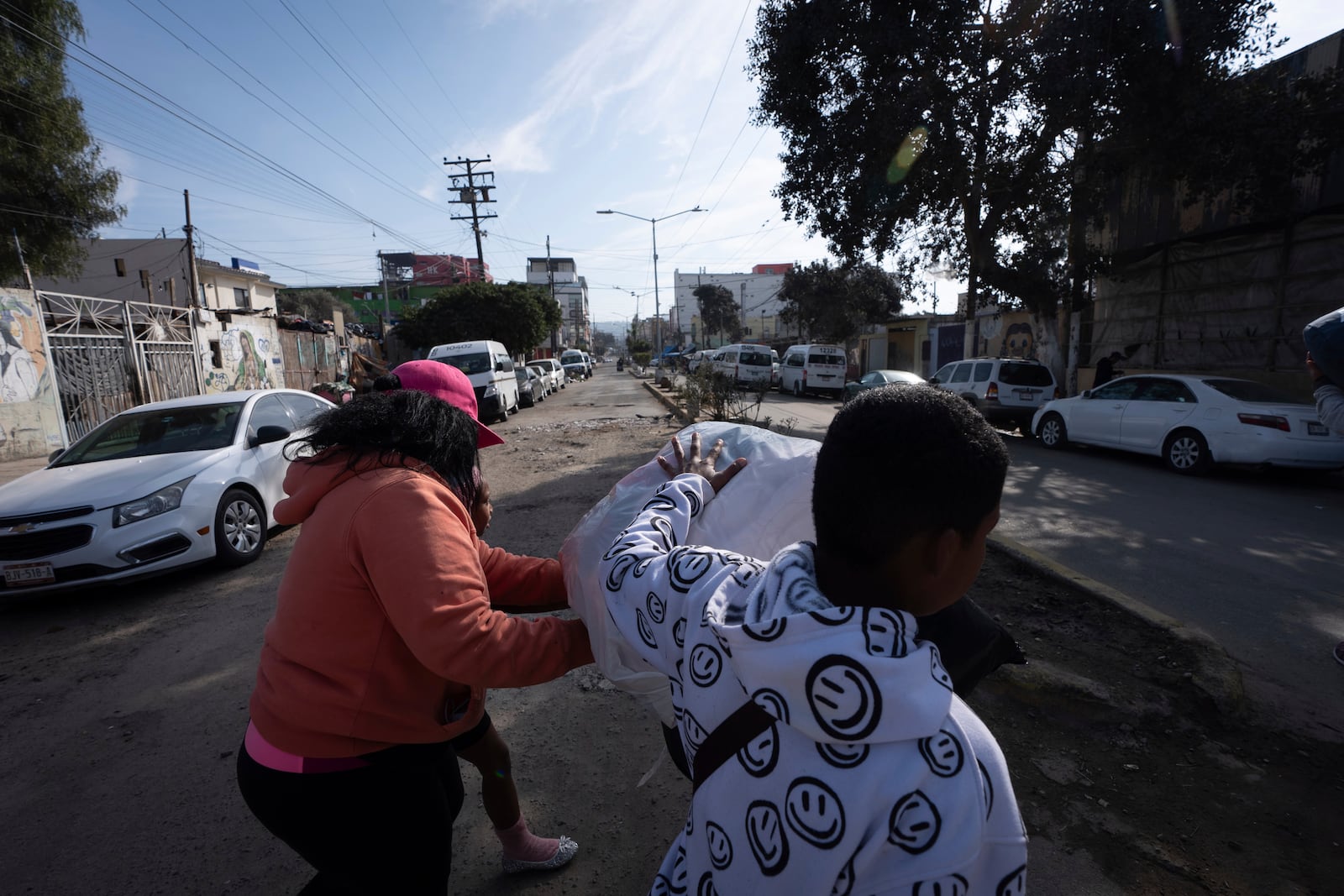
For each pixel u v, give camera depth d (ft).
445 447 4.25
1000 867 2.04
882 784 1.99
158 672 11.87
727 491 3.88
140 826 7.95
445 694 4.20
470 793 8.23
